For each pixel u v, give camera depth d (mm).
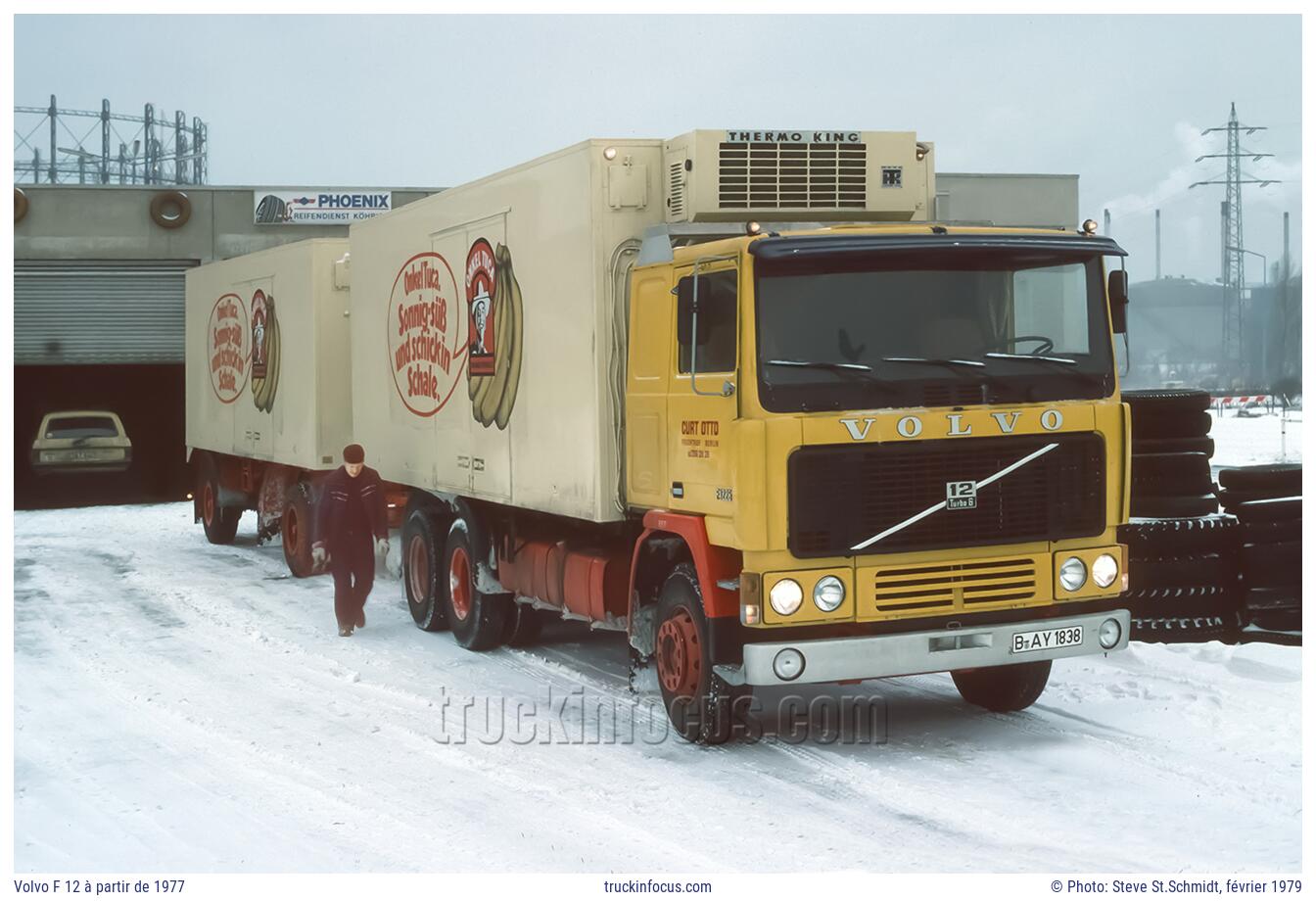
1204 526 11117
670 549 9156
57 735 9312
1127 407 8531
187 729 9453
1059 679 10312
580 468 9828
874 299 8133
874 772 8133
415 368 13000
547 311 10227
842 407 8016
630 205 9516
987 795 7617
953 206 32281
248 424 18969
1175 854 6625
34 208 31781
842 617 8039
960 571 8258
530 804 7609
